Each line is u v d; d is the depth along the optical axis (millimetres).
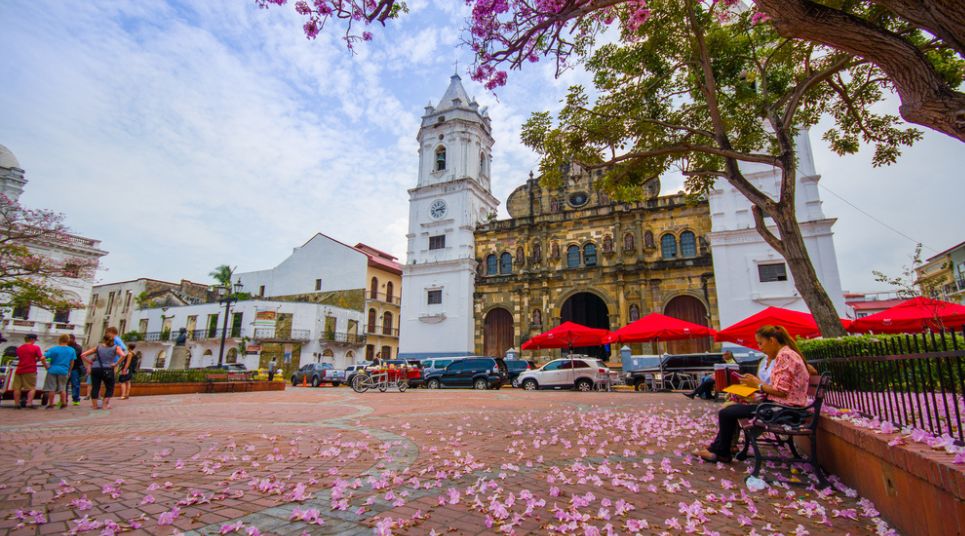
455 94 43125
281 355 43125
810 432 5074
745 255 29719
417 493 4652
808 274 11164
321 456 6441
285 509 4074
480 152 44250
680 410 12727
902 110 4688
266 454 6559
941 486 2900
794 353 5566
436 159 42719
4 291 28312
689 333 19531
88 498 4301
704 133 12984
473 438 8227
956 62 11773
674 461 6328
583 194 37469
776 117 12242
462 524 3779
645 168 15039
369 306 49781
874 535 3668
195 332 46469
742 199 30516
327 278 51062
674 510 4266
